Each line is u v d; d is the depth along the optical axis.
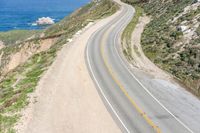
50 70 36.31
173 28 49.78
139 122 24.42
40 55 46.25
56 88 30.69
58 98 28.42
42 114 25.30
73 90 30.52
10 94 30.12
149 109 26.55
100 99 28.62
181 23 49.56
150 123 24.19
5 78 38.31
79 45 49.56
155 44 47.16
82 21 82.38
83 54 43.94
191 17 49.28
